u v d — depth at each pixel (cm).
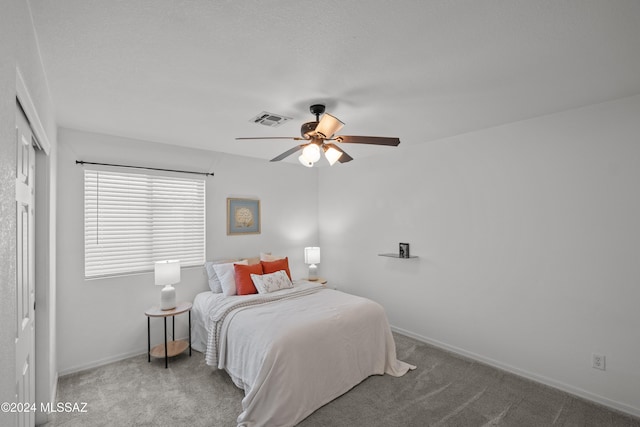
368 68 185
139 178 337
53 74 188
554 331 261
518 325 282
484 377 277
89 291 301
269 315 265
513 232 286
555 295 261
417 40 157
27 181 167
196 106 241
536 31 150
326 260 495
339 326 256
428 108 248
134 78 195
